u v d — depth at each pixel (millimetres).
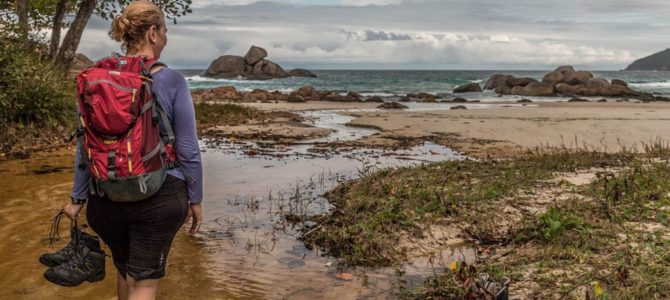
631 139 12922
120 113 2592
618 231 5117
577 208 5844
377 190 6992
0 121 11656
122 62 2793
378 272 4723
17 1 14367
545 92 49094
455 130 15195
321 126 17156
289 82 74562
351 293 4293
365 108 27734
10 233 5676
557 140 12938
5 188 7734
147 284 2945
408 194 6633
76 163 2889
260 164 10023
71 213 2982
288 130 15492
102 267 3031
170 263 4938
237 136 14281
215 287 4426
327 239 5480
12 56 11969
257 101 33438
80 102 2658
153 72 2828
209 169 9516
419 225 5699
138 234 2871
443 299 3998
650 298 3656
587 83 55406
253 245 5441
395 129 15664
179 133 2859
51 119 12477
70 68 16016
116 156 2633
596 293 3580
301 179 8602
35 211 6531
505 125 16312
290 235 5762
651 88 63812
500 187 6879
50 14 16219
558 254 4594
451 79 89875
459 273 3914
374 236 5336
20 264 4824
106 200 2848
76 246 2992
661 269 4082
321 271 4773
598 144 12164
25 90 12031
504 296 3564
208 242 5523
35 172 8977
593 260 4410
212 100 33000
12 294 4230
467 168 8414
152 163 2715
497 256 4867
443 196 6352
